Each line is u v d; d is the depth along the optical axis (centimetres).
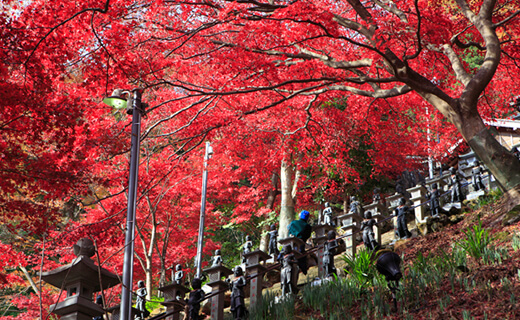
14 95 830
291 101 1551
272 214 2386
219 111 1431
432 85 1130
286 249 1166
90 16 930
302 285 1302
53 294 1683
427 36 1080
